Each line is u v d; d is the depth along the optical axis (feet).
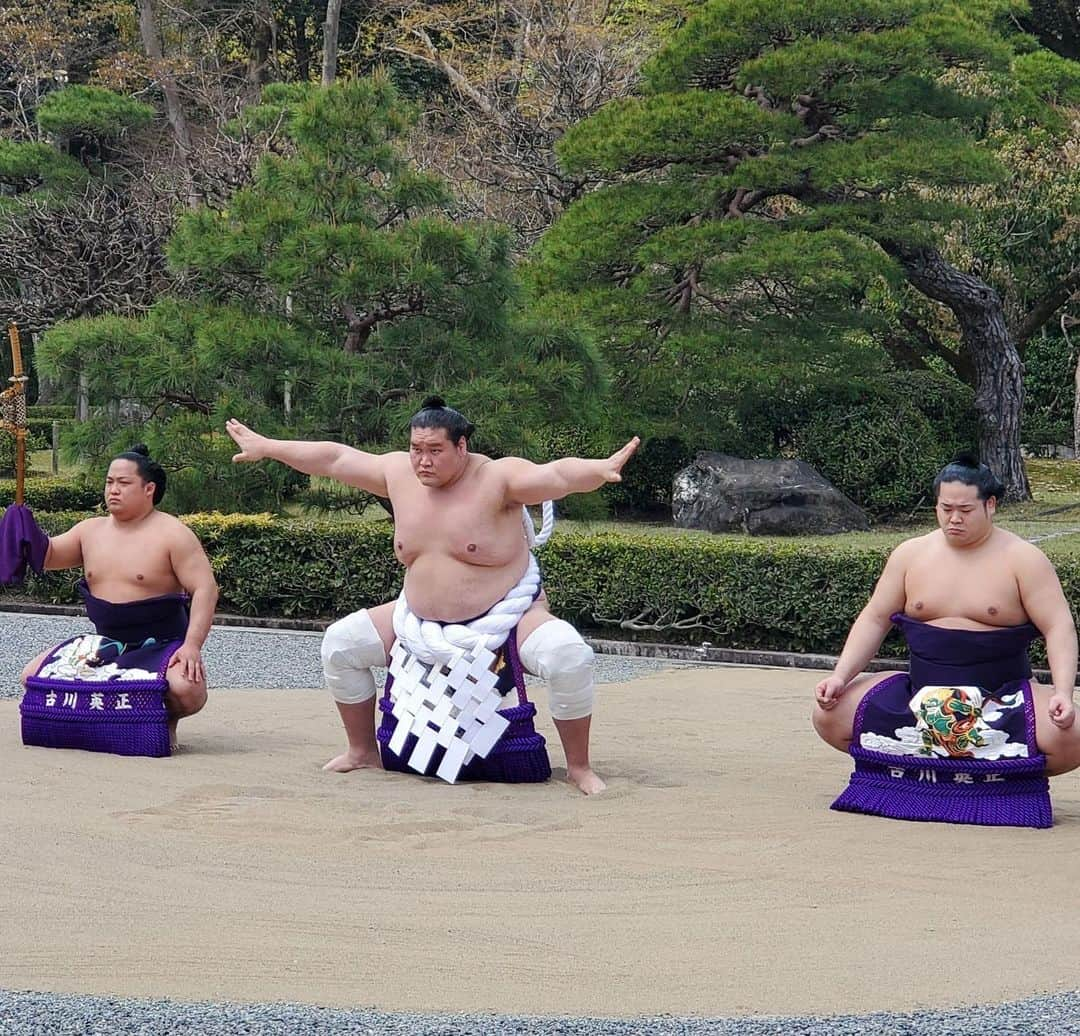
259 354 40.29
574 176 65.98
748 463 53.83
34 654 32.55
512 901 14.43
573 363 43.04
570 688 19.69
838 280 52.49
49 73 91.86
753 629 36.19
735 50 55.11
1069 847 16.72
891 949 12.98
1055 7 93.15
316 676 31.04
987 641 18.26
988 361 60.29
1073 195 60.49
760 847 16.58
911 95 54.34
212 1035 10.52
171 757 21.35
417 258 41.14
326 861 15.84
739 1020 11.02
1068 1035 10.68
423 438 19.75
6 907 14.02
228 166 66.03
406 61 99.25
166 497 42.01
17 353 22.68
